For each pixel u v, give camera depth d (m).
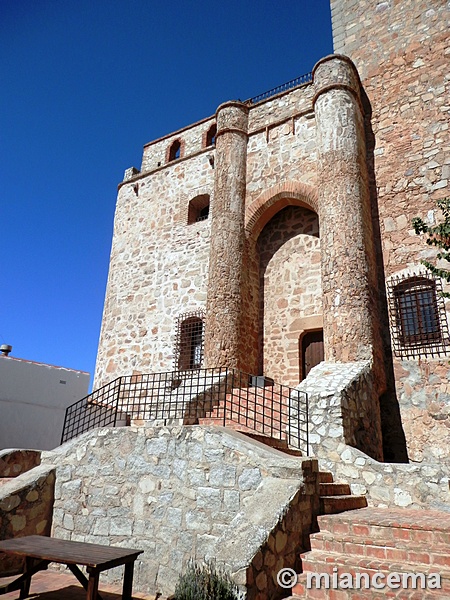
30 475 6.20
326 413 6.72
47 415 15.32
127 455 5.82
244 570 3.48
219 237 11.38
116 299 14.12
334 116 10.45
